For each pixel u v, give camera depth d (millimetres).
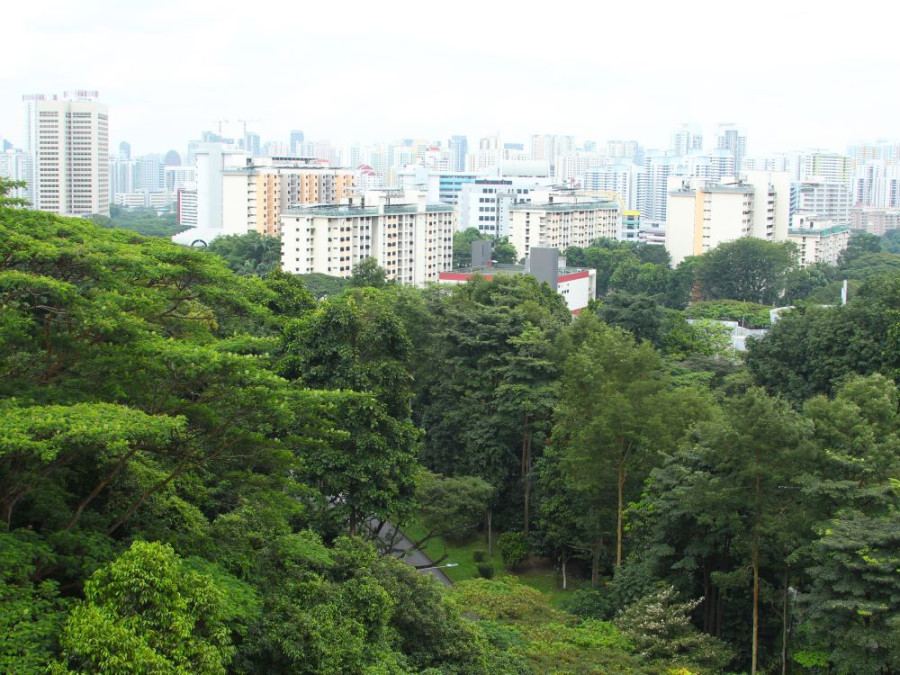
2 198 47438
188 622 32312
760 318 190125
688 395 80125
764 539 62906
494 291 117688
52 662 29969
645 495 71500
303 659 38281
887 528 53188
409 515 65625
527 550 86188
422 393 103562
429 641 48094
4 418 33250
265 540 45719
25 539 36250
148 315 48656
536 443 91750
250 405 41250
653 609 59719
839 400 68188
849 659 52625
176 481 49531
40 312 43812
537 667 52531
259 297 64000
